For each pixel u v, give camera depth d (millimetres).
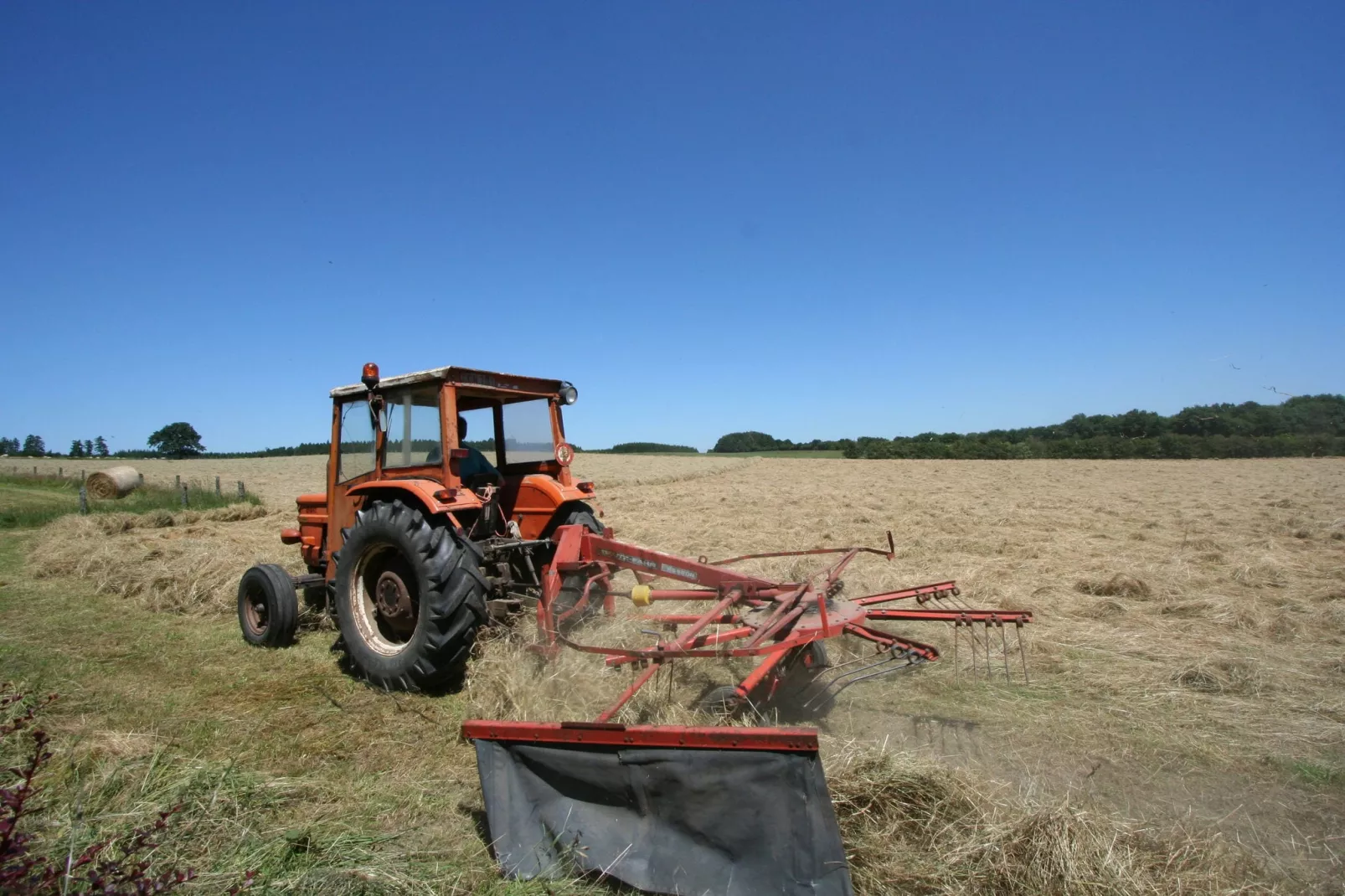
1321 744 3348
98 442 62375
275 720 3703
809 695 3920
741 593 3619
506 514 5184
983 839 2320
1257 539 9773
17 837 1754
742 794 2084
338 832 2467
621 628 4355
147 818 2414
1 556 9523
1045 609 5984
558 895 2180
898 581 6875
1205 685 4148
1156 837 2492
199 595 6457
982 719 3646
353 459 5199
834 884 1968
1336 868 2398
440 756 3260
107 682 4320
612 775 2268
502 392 4941
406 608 4324
